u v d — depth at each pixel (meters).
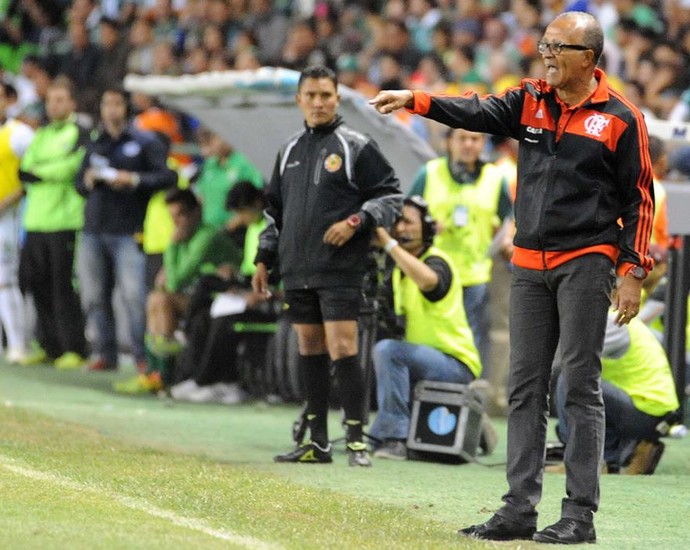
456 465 30.64
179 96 41.22
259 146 40.94
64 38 74.06
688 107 47.38
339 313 28.88
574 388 21.56
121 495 23.83
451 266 31.75
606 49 53.19
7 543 19.33
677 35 53.66
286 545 20.20
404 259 30.62
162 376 43.91
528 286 21.84
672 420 29.92
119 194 47.38
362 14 64.81
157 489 24.47
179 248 43.28
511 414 22.05
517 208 21.91
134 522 21.27
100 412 37.84
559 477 28.86
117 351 50.03
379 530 21.72
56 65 67.81
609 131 21.20
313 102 28.89
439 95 21.86
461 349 31.53
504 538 21.73
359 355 31.16
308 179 28.91
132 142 46.91
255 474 27.27
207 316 42.81
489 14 58.41
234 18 66.88
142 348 46.53
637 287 21.27
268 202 30.06
